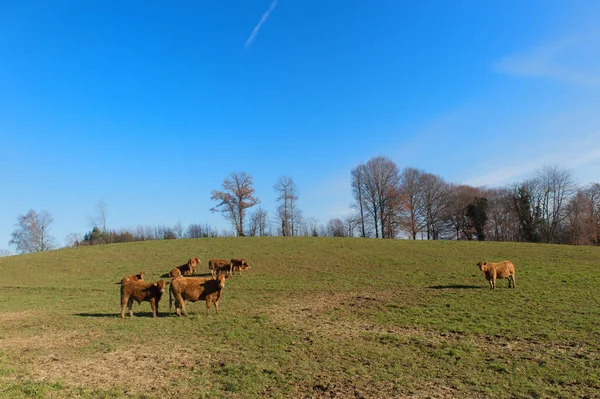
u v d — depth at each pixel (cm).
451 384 901
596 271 2630
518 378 930
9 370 977
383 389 873
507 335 1307
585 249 3841
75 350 1204
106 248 4572
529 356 1089
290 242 4722
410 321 1548
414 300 1966
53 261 3903
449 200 7619
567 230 6788
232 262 2964
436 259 3406
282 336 1339
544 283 2272
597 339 1230
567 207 6762
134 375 966
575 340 1228
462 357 1092
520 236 7369
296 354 1132
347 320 1596
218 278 1711
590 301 1786
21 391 823
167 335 1371
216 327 1476
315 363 1050
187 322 1566
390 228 7500
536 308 1683
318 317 1658
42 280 3116
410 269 2992
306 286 2488
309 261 3462
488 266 2162
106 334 1401
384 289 2312
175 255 3975
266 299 2106
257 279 2758
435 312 1681
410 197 7531
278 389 873
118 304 2091
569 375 941
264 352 1153
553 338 1255
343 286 2458
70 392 841
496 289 2155
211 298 1720
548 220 6906
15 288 2861
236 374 962
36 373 967
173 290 1686
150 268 3391
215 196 7519
